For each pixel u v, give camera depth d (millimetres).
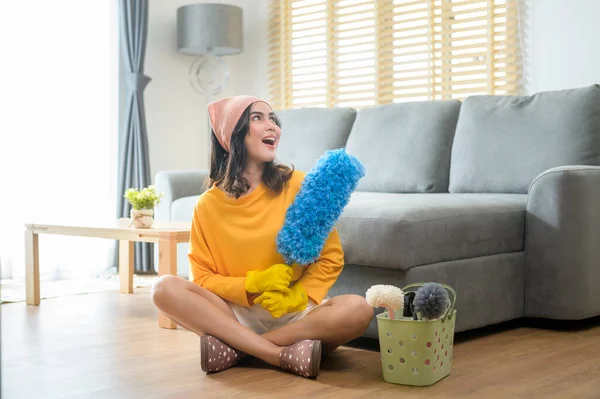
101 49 4328
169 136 4730
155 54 4652
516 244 2664
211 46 4484
